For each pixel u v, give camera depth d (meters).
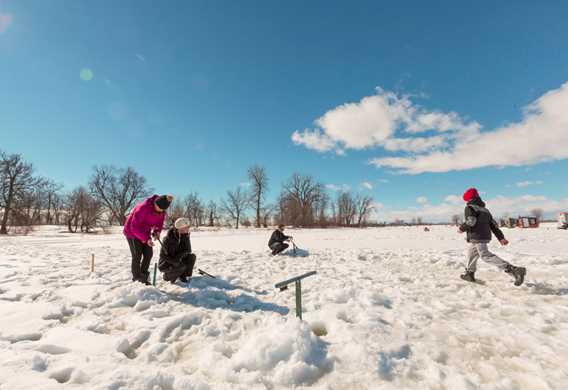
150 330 2.98
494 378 2.16
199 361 2.36
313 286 4.88
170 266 4.85
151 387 1.95
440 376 2.12
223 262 7.68
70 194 51.50
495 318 3.40
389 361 2.29
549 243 11.24
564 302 3.95
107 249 12.22
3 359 2.26
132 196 56.47
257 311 3.61
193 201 66.12
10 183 38.91
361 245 12.38
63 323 3.25
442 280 5.32
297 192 59.91
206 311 3.55
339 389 2.00
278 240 9.47
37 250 11.60
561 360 2.41
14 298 4.07
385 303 3.95
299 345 2.40
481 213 5.03
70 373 2.14
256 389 1.95
